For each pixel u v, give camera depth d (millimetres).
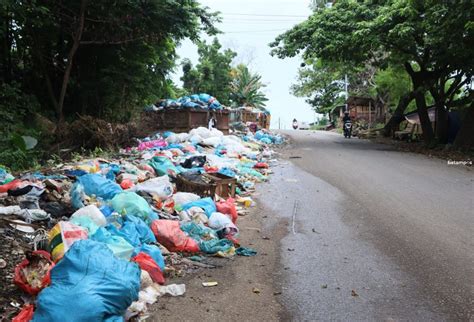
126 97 19531
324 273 4883
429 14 14820
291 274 4852
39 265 3850
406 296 4324
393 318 3900
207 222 6066
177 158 10859
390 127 25422
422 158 14695
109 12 16047
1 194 6246
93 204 5887
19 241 4797
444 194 8836
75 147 13359
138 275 3672
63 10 16172
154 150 12242
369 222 6852
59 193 6488
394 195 8719
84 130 13453
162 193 6730
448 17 14016
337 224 6789
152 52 19766
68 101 18859
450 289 4473
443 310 4047
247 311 3994
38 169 9414
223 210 6758
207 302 4133
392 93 27422
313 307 4090
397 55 18375
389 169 12094
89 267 3426
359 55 19203
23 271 3812
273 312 3992
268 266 5082
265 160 13648
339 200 8367
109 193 6406
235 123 22172
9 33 16297
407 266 5070
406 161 13859
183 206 6586
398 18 16250
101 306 3182
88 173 7203
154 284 4250
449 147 16531
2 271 4133
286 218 7180
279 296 4309
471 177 10883
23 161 11430
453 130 18656
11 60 17344
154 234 5297
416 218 7035
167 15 16406
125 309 3457
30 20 14195
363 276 4801
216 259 5246
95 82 18266
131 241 4773
